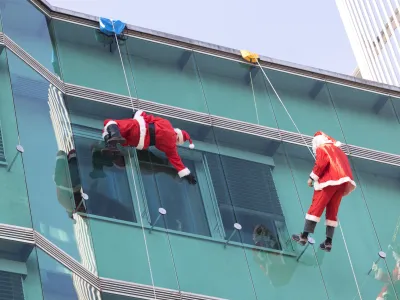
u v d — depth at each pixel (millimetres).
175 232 18172
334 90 22609
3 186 16594
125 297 16750
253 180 19938
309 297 18297
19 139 17516
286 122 21391
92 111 19594
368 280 19078
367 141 22000
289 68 22375
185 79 21125
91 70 20266
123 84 20344
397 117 22844
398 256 19703
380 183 21344
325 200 18578
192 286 17422
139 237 17766
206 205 18969
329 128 21828
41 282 15805
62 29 20625
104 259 17062
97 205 17891
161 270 17391
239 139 20625
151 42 21344
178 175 19188
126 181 18594
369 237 19922
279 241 18969
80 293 16188
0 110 17688
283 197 19875
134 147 19172
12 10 19797
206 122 20531
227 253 18266
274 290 18094
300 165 20766
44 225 16641
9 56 18703
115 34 21016
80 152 18625
